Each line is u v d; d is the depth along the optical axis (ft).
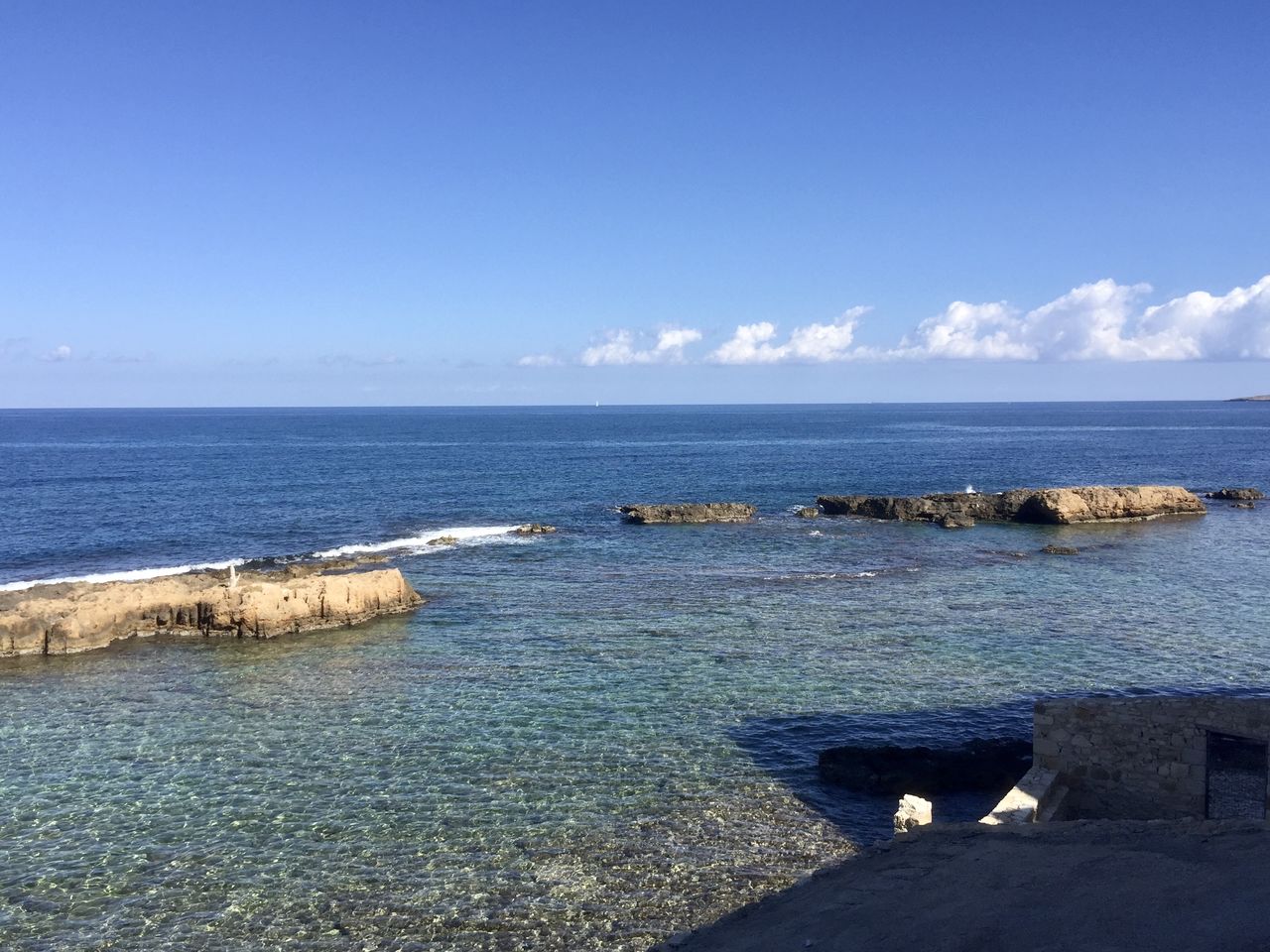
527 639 128.88
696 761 87.04
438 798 79.05
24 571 171.53
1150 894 44.93
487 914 61.93
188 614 131.44
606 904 62.95
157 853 70.13
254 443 553.64
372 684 109.40
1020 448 504.43
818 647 123.85
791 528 227.81
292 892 64.85
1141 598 152.15
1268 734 60.13
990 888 50.19
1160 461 416.67
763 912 55.88
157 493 284.41
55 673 114.11
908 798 69.00
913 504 241.76
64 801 78.64
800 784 82.12
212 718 98.37
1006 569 176.55
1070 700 67.72
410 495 288.92
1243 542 207.00
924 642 126.11
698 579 167.84
